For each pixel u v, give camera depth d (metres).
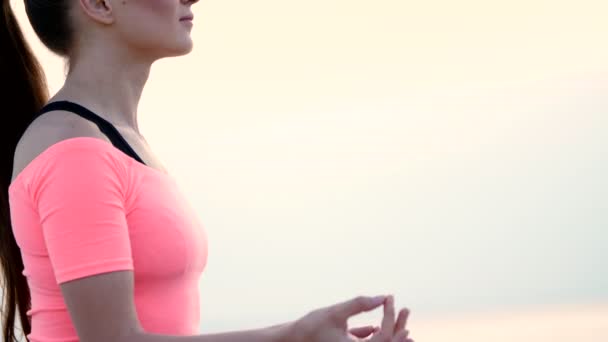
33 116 2.83
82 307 2.36
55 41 2.69
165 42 2.66
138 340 2.36
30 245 2.51
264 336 2.34
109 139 2.52
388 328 2.39
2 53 2.81
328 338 2.33
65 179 2.39
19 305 2.86
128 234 2.45
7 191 2.79
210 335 2.35
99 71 2.65
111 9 2.63
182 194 2.64
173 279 2.56
